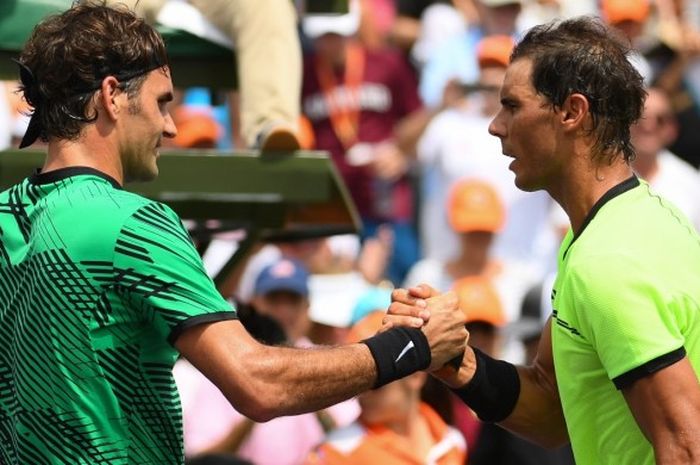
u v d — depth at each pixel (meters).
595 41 14.80
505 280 32.09
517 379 16.52
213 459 21.80
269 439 24.17
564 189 14.91
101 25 14.10
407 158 34.72
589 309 14.02
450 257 33.75
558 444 16.84
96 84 14.02
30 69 14.12
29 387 13.79
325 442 22.38
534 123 14.82
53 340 13.66
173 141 29.45
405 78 35.25
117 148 14.15
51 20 14.23
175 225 13.88
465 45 36.91
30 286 13.84
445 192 34.25
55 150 14.18
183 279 13.64
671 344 13.72
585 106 14.63
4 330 14.15
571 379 14.63
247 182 18.86
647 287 13.84
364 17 35.88
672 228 14.39
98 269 13.61
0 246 14.20
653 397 13.74
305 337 27.66
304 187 18.92
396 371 14.66
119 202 13.78
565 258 14.85
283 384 13.75
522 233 33.81
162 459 13.77
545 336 16.59
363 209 34.06
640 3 35.72
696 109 36.78
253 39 19.77
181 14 19.67
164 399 13.81
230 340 13.61
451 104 34.97
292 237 22.25
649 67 36.81
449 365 16.20
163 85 14.36
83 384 13.58
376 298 29.55
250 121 19.72
